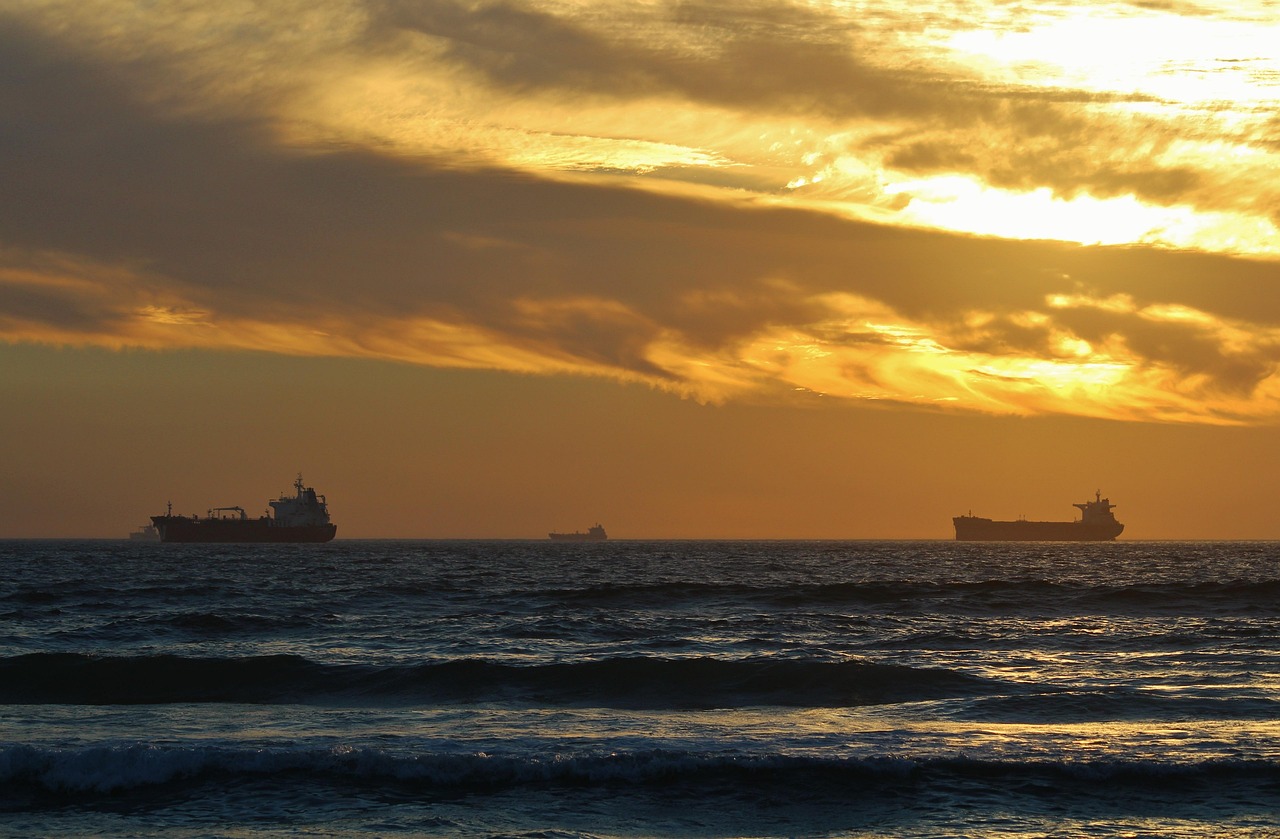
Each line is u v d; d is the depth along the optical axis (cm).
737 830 2600
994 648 5938
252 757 2997
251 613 8381
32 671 4631
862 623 7519
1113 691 4212
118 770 2923
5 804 2739
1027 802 2770
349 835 2509
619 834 2559
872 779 2953
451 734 3456
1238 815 2658
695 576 17750
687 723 3709
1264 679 4547
